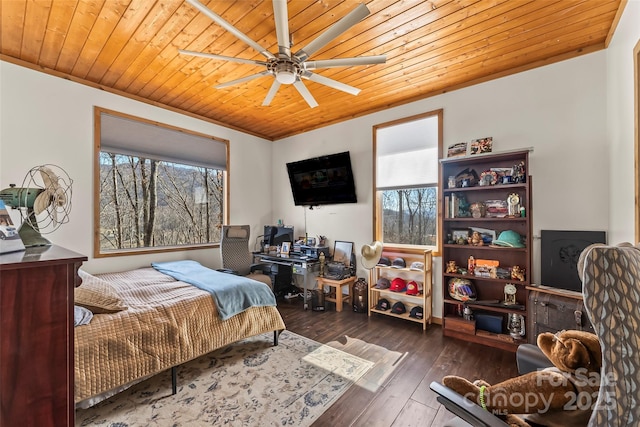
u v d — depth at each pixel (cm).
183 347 199
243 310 241
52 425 86
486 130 297
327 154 441
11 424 80
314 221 458
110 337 171
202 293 231
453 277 306
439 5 193
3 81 258
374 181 387
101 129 317
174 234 425
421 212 354
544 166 265
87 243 307
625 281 76
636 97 181
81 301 179
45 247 119
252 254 459
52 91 284
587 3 193
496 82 291
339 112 402
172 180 424
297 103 368
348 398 191
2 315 79
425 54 256
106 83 314
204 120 419
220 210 467
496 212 281
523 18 208
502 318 273
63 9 198
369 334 297
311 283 454
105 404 183
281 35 182
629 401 69
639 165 180
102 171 361
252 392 196
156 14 204
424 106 341
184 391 197
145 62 270
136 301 213
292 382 208
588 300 78
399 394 195
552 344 112
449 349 261
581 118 249
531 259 254
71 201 295
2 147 259
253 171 489
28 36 230
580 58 249
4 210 108
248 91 332
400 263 344
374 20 208
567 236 250
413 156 353
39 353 85
